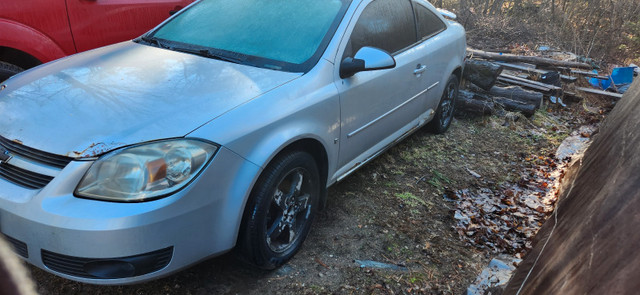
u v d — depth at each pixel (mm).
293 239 2828
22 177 2094
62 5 3846
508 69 8023
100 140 2055
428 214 3645
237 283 2627
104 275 1997
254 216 2389
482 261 3158
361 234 3225
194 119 2211
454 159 4750
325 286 2684
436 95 4461
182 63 2766
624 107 3203
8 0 3578
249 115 2340
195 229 2146
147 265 2033
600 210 1294
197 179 2098
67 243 1939
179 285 2562
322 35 3023
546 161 5082
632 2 12453
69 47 3973
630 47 11742
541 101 6621
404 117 3896
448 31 4645
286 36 3031
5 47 3783
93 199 1972
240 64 2803
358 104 3115
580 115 6906
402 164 4395
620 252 966
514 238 3506
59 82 2492
